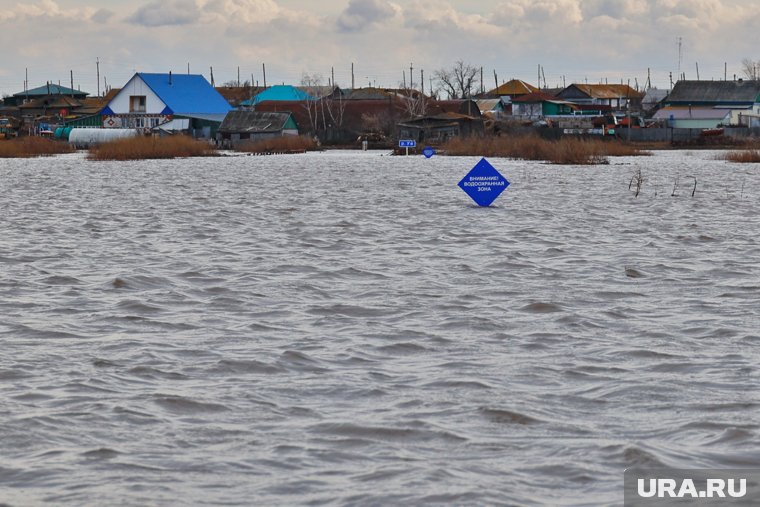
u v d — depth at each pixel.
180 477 17.03
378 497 16.17
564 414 20.48
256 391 22.12
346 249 47.16
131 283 36.75
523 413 20.41
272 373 23.75
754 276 38.81
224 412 20.58
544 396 21.78
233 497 16.20
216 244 48.91
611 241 50.25
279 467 17.48
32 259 43.28
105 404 21.02
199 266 41.38
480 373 23.72
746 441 18.72
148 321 29.97
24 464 17.58
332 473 17.23
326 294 34.91
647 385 22.61
